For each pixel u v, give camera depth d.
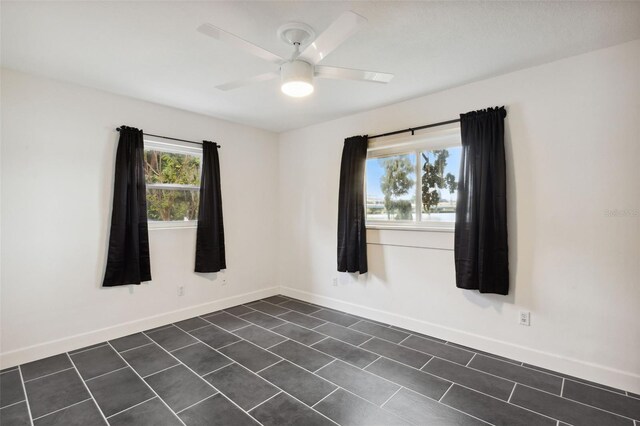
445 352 2.76
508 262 2.61
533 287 2.53
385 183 3.55
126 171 3.04
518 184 2.58
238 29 1.97
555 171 2.43
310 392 2.17
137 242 3.08
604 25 1.94
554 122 2.43
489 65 2.48
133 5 1.74
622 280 2.20
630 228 2.17
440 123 2.99
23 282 2.59
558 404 2.03
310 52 1.85
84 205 2.89
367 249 3.58
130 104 3.16
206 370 2.46
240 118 3.89
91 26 1.94
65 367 2.51
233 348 2.85
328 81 2.77
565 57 2.36
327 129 4.01
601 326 2.27
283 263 4.61
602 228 2.26
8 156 2.53
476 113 2.71
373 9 1.77
